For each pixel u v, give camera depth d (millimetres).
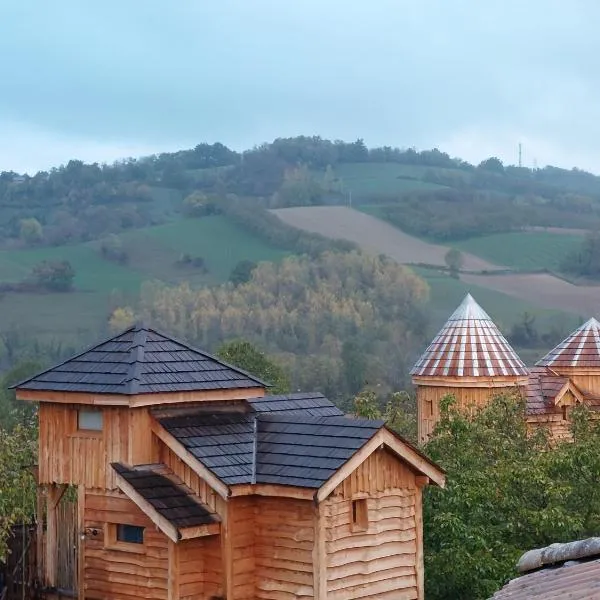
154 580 27125
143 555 27359
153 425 27875
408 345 120875
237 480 26391
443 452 35094
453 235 161875
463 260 151125
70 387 28406
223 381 29156
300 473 26344
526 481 32406
